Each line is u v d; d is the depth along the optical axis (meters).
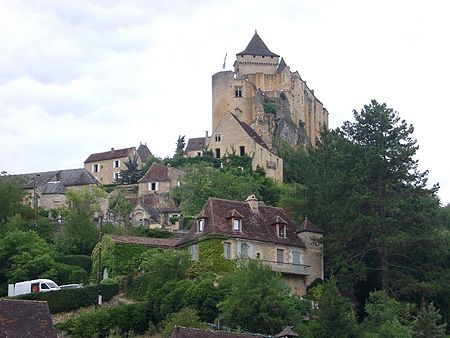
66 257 118.19
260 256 105.50
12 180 155.62
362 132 116.19
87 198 160.38
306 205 117.81
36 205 157.62
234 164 179.12
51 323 69.94
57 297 99.62
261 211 111.44
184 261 103.31
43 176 187.12
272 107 199.75
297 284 106.19
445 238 105.75
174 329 70.12
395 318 91.00
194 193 159.50
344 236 106.25
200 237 105.12
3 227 128.25
